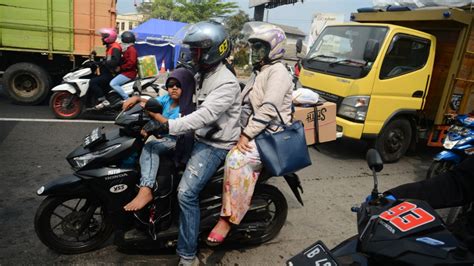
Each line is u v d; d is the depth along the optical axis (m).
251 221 3.25
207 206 2.98
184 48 3.38
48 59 8.27
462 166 2.02
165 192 2.86
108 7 8.09
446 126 6.48
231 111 2.81
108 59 6.60
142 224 2.94
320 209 4.25
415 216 1.67
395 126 6.04
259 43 2.98
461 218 2.03
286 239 3.57
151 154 2.84
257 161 2.85
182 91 2.85
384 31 5.73
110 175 2.82
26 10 7.64
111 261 3.02
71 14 7.89
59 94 6.81
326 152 6.44
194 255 2.89
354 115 5.67
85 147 2.89
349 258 1.71
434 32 6.34
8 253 2.99
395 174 5.67
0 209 3.62
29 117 6.89
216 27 2.68
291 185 3.26
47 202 2.88
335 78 5.95
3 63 8.20
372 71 5.55
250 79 3.23
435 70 6.34
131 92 6.73
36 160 4.88
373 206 1.86
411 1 6.77
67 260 2.98
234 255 3.25
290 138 2.88
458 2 6.21
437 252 1.51
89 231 3.09
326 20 15.27
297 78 7.07
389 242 1.58
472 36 6.02
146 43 15.27
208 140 2.84
